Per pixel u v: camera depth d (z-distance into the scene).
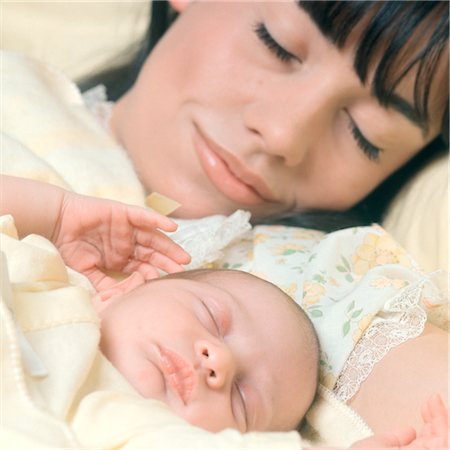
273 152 1.56
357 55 1.52
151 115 1.71
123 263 1.37
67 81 1.80
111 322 1.14
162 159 1.68
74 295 1.06
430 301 1.31
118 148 1.66
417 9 1.49
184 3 1.90
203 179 1.65
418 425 1.12
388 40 1.50
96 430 0.93
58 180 1.46
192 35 1.68
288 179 1.64
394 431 0.96
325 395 1.21
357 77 1.55
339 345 1.27
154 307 1.14
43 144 1.58
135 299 1.17
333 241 1.46
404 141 1.66
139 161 1.72
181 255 1.36
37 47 2.29
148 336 1.11
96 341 1.04
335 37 1.52
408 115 1.61
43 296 1.05
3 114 1.61
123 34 2.31
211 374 1.07
